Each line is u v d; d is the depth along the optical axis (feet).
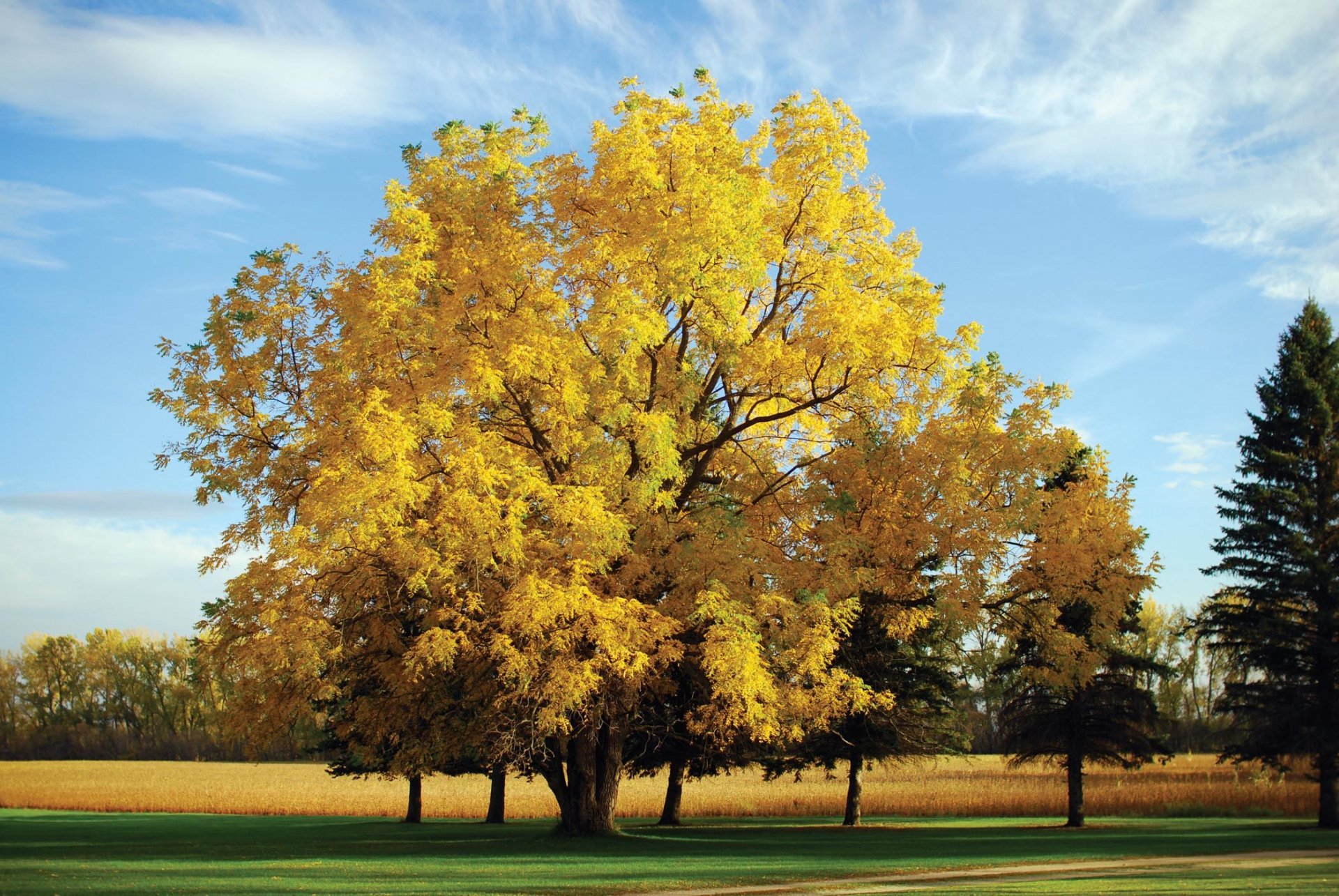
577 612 53.42
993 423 70.59
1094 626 84.23
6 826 111.55
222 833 97.09
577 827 70.64
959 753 120.37
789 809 133.28
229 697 62.85
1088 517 80.07
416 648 53.06
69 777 227.81
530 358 56.95
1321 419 117.70
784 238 69.62
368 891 41.29
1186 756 228.84
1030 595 86.12
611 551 56.24
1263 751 110.93
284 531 53.06
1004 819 120.37
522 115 68.69
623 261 61.52
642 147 61.87
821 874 49.65
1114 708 107.65
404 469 51.90
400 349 59.72
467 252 61.77
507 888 43.19
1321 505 116.37
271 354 62.80
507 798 154.81
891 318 64.39
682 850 63.21
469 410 61.72
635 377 62.39
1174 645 221.25
